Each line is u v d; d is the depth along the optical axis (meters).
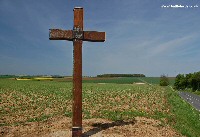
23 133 12.43
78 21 11.23
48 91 43.94
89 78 135.88
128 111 21.25
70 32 11.23
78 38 11.19
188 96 59.72
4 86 55.00
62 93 40.28
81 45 11.21
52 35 11.14
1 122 15.70
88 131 12.17
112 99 32.38
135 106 25.27
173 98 38.75
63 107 23.67
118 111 21.06
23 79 106.25
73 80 11.16
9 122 15.76
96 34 11.55
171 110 23.28
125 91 48.59
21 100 29.30
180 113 22.33
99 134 11.69
